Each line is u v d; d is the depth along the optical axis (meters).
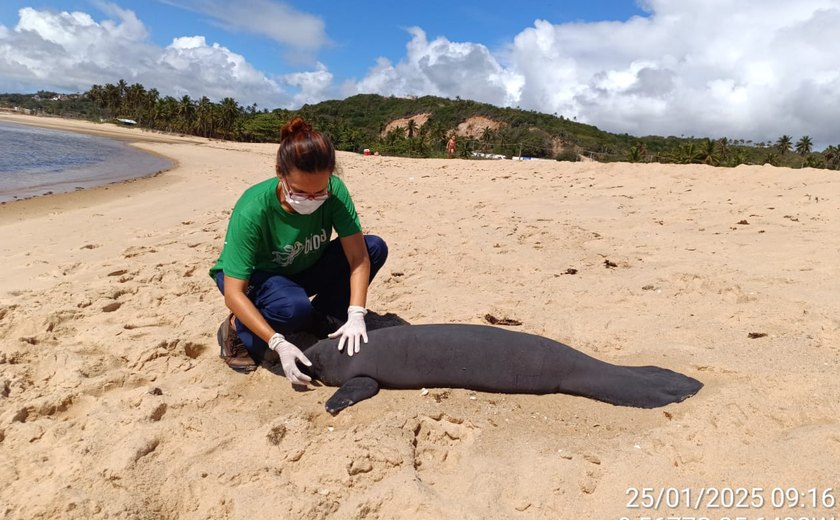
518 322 4.42
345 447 2.82
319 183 3.35
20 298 5.05
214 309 4.86
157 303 5.06
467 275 5.80
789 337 3.82
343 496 2.54
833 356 3.48
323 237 3.88
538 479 2.51
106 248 7.38
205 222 9.16
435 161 21.47
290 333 3.89
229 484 2.61
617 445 2.75
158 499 2.54
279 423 3.05
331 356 3.65
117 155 33.38
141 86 125.25
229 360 3.93
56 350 3.99
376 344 3.55
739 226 7.82
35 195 13.92
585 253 6.54
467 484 2.56
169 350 4.09
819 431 2.59
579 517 2.29
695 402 3.06
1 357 3.86
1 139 38.97
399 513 2.38
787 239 6.82
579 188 12.05
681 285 5.10
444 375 3.43
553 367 3.34
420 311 4.76
